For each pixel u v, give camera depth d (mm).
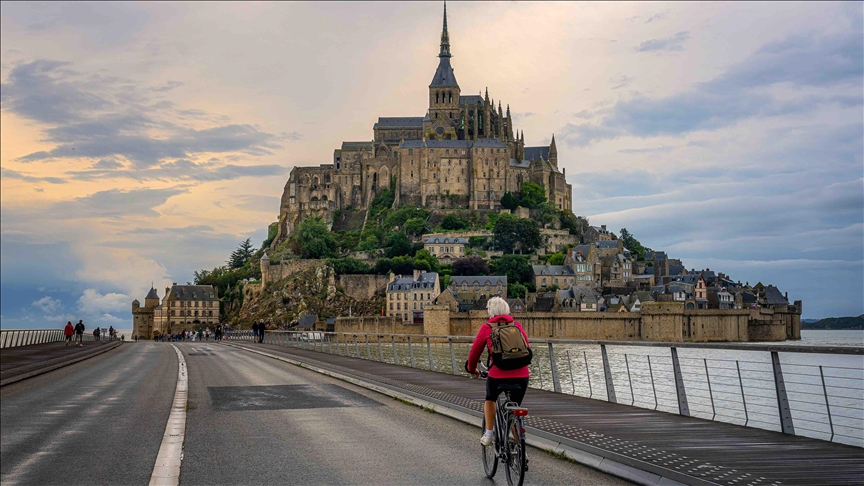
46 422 23406
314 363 49000
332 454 17672
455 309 193375
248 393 31156
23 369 42656
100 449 18891
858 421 36594
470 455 17531
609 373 24688
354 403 27531
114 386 34812
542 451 17797
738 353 100688
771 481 13148
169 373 42750
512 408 13859
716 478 13367
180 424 22312
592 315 190750
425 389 29891
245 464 16641
